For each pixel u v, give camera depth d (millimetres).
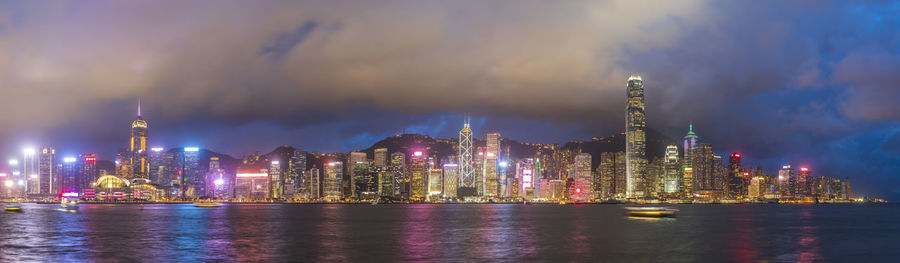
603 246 118500
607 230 164375
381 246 118500
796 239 136750
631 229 168875
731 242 127688
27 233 150875
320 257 101000
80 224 190250
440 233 153500
